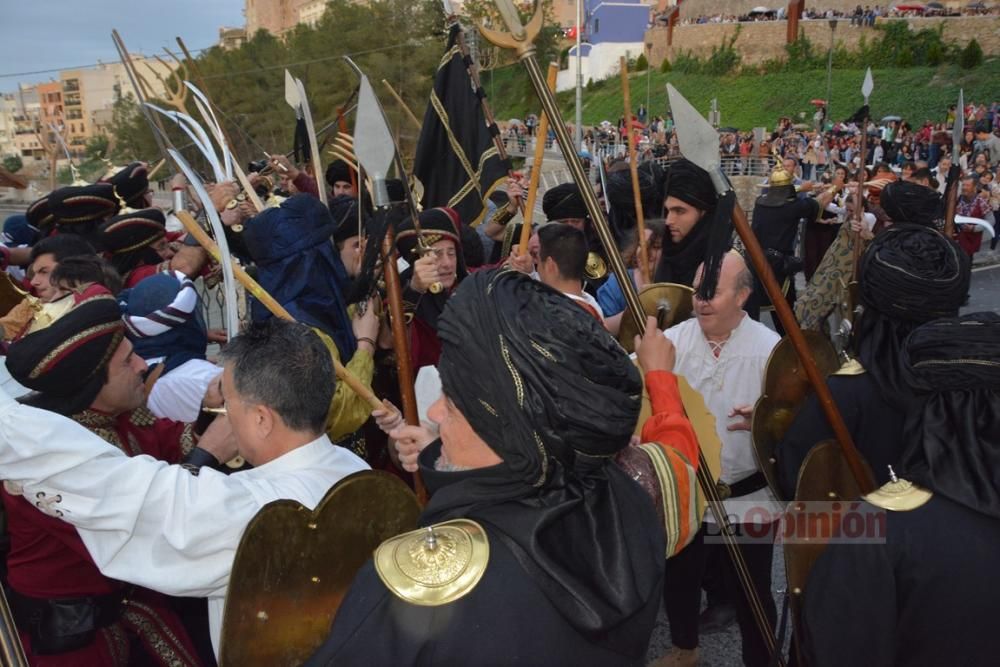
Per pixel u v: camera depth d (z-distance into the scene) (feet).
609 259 6.25
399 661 3.48
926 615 5.08
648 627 3.89
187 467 6.49
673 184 12.21
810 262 27.58
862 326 7.39
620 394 3.82
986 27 124.57
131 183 16.15
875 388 7.07
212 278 12.53
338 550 5.51
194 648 7.13
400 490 5.84
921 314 6.89
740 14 167.02
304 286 9.05
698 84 145.07
